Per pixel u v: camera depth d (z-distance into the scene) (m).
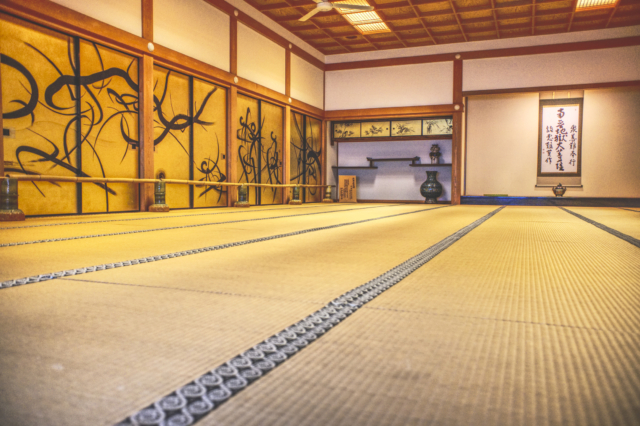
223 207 7.58
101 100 5.42
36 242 2.74
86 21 5.04
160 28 6.14
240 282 1.68
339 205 9.15
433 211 6.78
